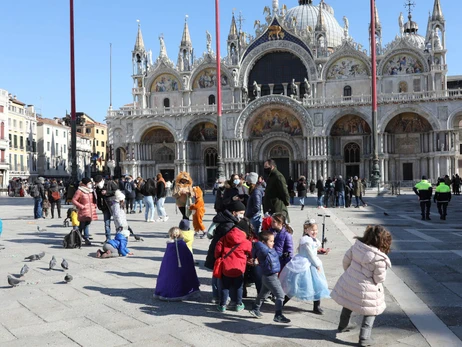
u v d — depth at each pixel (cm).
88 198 2148
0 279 1503
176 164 8425
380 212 3747
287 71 8331
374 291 952
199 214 2295
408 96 7488
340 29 10194
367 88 7894
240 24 8794
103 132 14475
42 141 10969
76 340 980
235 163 8119
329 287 1367
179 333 1023
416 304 1196
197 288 1311
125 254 1881
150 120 8562
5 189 9069
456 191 6119
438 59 7581
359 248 970
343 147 8006
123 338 992
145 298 1293
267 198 1639
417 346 934
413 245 2056
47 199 3578
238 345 953
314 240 1211
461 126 9231
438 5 7612
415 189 3166
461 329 1019
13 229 2786
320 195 4228
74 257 1862
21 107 10212
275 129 8244
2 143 9162
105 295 1320
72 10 5022
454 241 2161
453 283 1391
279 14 8881
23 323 1089
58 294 1327
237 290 1184
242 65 8381
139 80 8800
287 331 1037
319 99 7856
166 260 1289
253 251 1129
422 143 7731
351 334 1012
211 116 8262
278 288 1102
